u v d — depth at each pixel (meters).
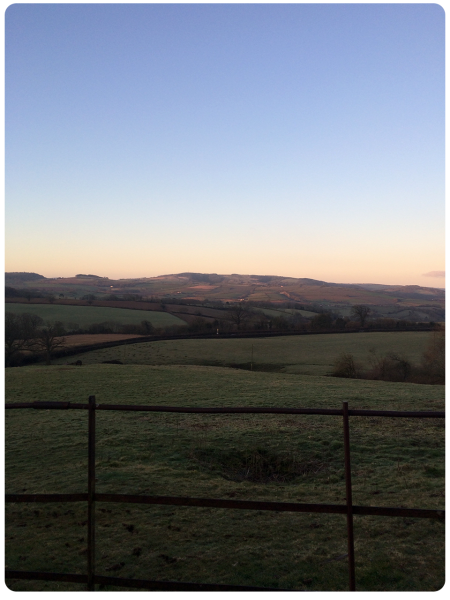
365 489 9.15
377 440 13.07
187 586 4.12
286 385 28.38
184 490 9.03
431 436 13.29
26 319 51.19
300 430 14.46
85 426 15.75
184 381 30.48
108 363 49.38
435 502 7.90
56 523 7.43
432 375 40.16
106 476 9.93
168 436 13.91
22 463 11.45
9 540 6.82
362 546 6.39
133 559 6.16
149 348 57.62
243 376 34.28
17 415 18.39
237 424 15.68
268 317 82.75
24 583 5.60
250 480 10.68
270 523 7.33
